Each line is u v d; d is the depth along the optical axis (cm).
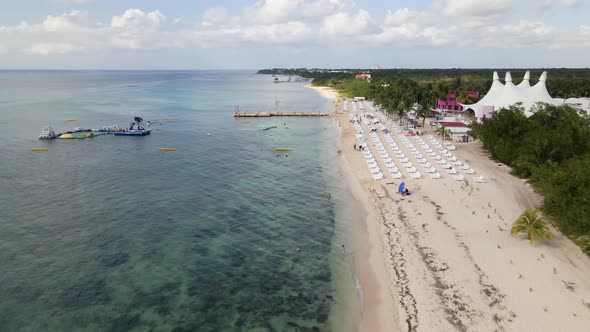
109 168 6688
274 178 6156
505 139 6619
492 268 3334
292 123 12019
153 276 3406
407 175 5959
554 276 3192
